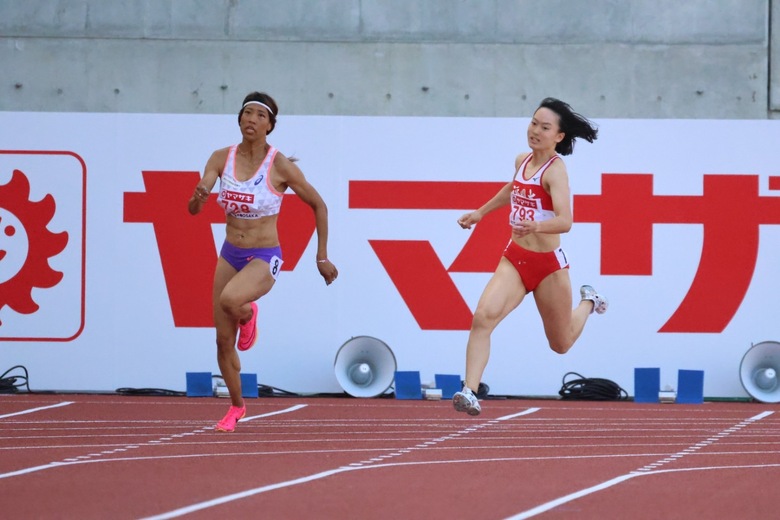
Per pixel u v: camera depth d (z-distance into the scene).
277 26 44.84
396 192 41.41
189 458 23.66
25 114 41.16
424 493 19.50
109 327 41.06
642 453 25.45
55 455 24.03
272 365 41.12
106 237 41.12
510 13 44.81
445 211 41.38
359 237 41.28
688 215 41.16
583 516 17.64
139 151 41.28
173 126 41.38
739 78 44.66
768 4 44.78
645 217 41.16
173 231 41.19
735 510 18.23
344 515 17.42
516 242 26.33
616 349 41.09
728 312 41.03
